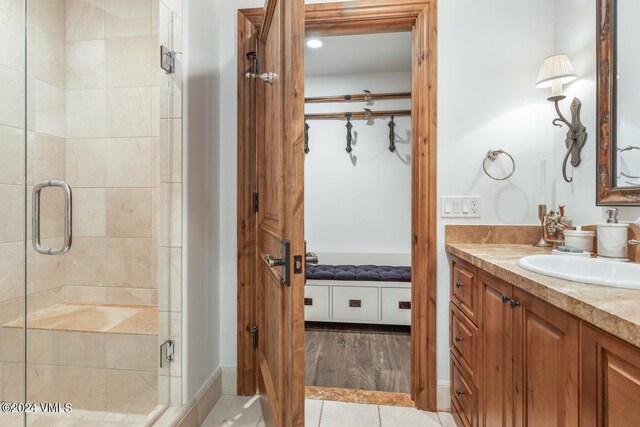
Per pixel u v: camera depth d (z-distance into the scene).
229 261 1.93
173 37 1.54
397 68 3.43
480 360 1.31
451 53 1.80
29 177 1.80
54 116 1.96
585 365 0.69
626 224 1.23
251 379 1.90
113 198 2.00
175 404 1.54
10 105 1.74
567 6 1.66
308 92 3.63
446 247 1.79
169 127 1.55
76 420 1.52
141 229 1.98
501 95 1.79
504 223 1.79
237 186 1.90
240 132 1.89
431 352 1.78
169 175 1.55
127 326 1.67
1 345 1.63
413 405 1.80
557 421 0.80
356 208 3.60
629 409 0.57
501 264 1.14
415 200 1.83
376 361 2.35
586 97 1.54
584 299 0.69
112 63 2.01
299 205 1.05
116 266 2.00
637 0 1.26
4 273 1.67
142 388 1.56
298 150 1.04
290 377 1.09
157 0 1.98
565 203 1.68
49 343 1.64
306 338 2.79
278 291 1.28
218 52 1.91
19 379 1.62
